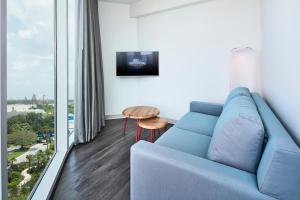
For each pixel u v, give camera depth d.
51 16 2.19
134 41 4.21
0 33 0.95
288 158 0.74
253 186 0.85
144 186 1.16
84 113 2.78
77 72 2.66
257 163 0.96
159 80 4.00
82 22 2.66
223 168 0.98
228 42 3.07
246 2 2.85
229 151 1.01
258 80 2.81
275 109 1.76
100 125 3.41
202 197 0.96
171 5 3.49
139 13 3.94
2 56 0.96
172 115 3.89
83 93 2.76
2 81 0.97
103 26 3.98
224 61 3.14
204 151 1.52
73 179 1.83
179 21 3.58
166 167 1.06
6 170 1.01
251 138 0.94
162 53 3.89
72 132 2.85
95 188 1.69
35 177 1.68
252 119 0.95
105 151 2.50
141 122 2.65
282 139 0.84
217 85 3.26
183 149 1.55
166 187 1.08
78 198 1.55
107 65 4.09
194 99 3.55
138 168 1.17
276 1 1.70
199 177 0.95
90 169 2.03
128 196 1.58
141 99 4.29
